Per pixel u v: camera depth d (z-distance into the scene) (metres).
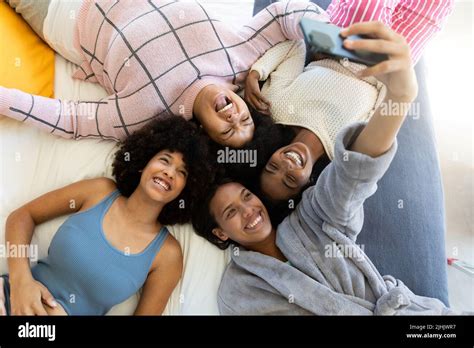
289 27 1.06
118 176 0.97
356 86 1.03
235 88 1.07
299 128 1.03
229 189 0.95
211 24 1.03
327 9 1.14
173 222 0.99
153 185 0.90
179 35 1.00
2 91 0.91
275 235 0.98
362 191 0.81
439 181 1.05
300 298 0.88
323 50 0.63
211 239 0.99
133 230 0.93
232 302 0.92
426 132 1.09
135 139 0.97
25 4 1.00
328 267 0.90
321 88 1.03
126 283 0.90
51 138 1.01
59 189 0.94
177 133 0.94
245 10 1.20
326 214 0.89
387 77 0.69
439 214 1.02
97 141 1.03
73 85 1.08
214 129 0.96
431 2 1.05
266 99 1.07
